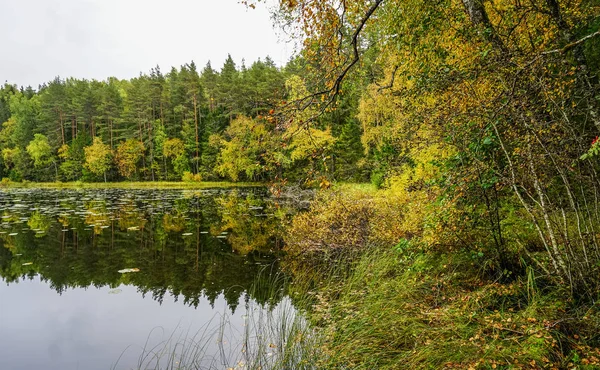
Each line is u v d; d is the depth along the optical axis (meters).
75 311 5.38
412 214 6.30
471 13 4.67
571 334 2.85
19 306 5.57
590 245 3.37
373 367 3.23
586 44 4.35
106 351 4.20
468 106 3.68
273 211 15.66
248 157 33.53
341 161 23.97
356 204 9.02
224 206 18.00
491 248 4.38
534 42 4.29
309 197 18.17
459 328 3.24
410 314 3.92
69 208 17.42
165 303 5.64
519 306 3.43
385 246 6.80
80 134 46.03
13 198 23.59
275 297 5.71
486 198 3.99
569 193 3.03
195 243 9.77
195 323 4.91
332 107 4.19
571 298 3.07
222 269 7.38
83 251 8.98
